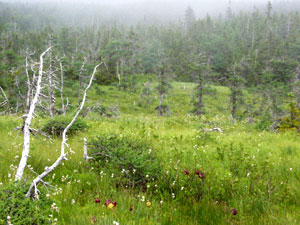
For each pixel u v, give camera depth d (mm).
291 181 4969
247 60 87812
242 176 5020
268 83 68812
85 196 4090
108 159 5457
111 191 4105
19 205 2832
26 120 4230
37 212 2848
